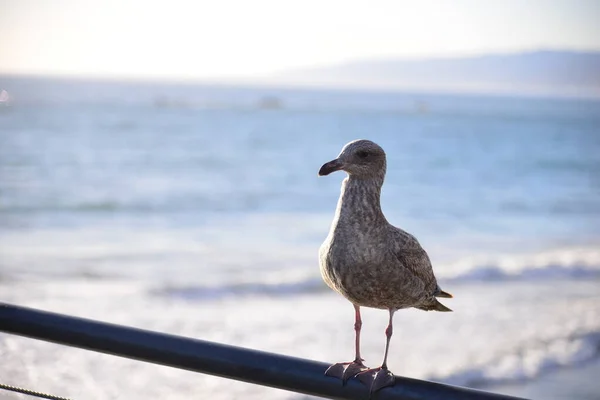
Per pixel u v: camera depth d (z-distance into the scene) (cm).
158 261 1833
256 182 3419
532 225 2631
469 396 274
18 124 5850
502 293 1588
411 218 2705
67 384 843
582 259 1961
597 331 1301
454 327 1300
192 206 2727
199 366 300
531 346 1209
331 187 3331
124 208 2627
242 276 1681
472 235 2402
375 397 289
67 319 311
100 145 4722
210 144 5206
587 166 4706
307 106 15388
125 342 303
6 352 848
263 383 298
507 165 4672
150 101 13200
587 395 1030
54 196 2794
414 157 5022
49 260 1794
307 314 1382
